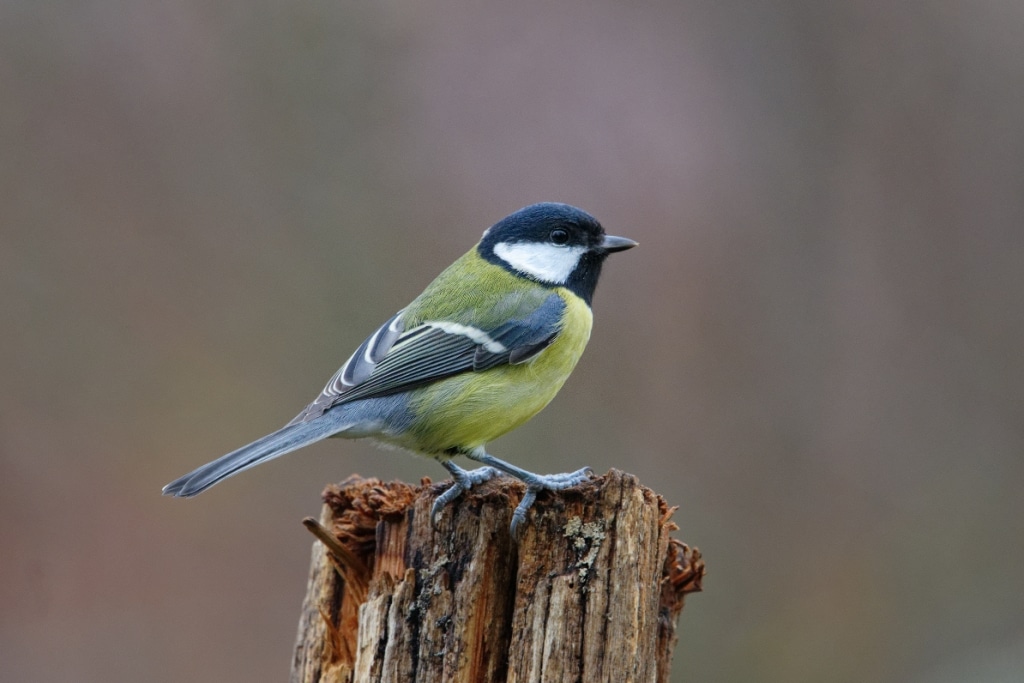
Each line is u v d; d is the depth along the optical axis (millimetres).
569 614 6129
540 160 12844
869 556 11844
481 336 8133
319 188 13281
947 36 13750
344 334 12781
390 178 13203
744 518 11961
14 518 11680
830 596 11656
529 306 8305
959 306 13000
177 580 11664
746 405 12414
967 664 11164
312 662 7281
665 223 12695
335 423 7871
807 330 12719
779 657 11453
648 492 6320
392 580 6664
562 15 13375
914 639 11508
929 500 12133
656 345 12484
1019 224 13188
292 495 12242
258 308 12867
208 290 12891
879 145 13516
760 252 12867
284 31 13625
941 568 11836
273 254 13031
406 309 8648
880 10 13836
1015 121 13500
